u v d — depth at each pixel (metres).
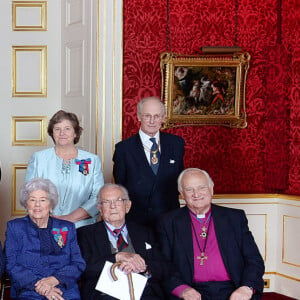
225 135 5.05
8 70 5.27
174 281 3.24
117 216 3.28
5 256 3.16
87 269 3.22
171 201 3.87
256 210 4.96
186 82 4.90
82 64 5.02
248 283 3.21
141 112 3.79
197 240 3.38
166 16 4.91
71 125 3.62
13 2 5.26
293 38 4.89
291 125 4.93
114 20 4.80
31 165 3.67
